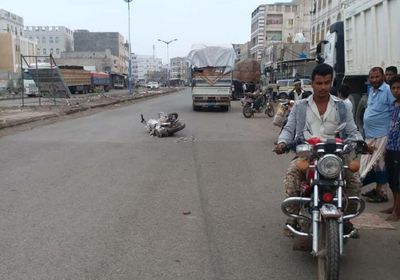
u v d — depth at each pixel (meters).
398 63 10.48
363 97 12.37
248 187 8.23
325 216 4.11
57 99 41.88
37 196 7.54
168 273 4.64
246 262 4.92
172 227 6.02
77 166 10.06
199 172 9.49
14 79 75.38
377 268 4.80
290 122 4.98
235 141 14.14
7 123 18.97
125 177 8.98
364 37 12.92
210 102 27.17
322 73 4.75
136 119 22.27
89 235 5.70
